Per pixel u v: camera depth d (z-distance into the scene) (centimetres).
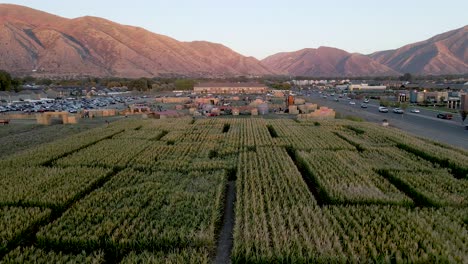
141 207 2186
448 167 3241
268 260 1584
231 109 8781
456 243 1694
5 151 4453
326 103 11719
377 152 3816
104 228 1838
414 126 6350
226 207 2388
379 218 1950
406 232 1805
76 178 2758
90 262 1580
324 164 3098
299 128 5534
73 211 2131
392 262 1590
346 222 1933
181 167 3152
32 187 2555
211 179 2744
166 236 1767
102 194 2405
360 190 2467
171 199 2280
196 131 5269
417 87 16088
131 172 2994
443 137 5238
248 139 4531
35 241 1892
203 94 18200
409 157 3559
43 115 6956
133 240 1747
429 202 2309
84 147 4169
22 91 14638
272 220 1912
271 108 9488
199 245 1756
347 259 1565
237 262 1612
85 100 13650
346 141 4450
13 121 7419
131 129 5541
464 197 2345
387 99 12475
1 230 1850
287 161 3306
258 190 2488
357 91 17625
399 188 2750
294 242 1684
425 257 1540
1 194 2392
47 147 4038
